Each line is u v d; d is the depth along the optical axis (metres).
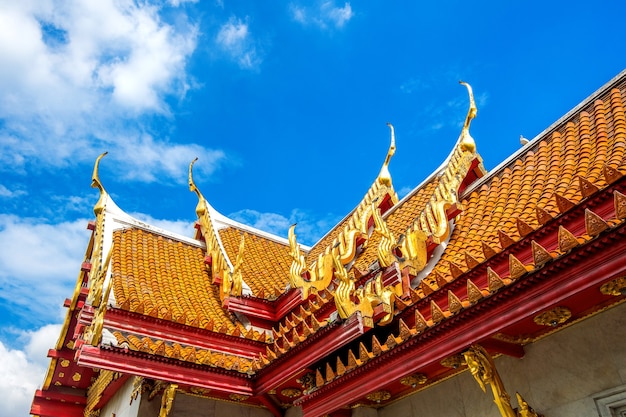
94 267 12.02
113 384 12.80
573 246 5.90
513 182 11.48
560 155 10.62
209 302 14.51
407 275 10.58
